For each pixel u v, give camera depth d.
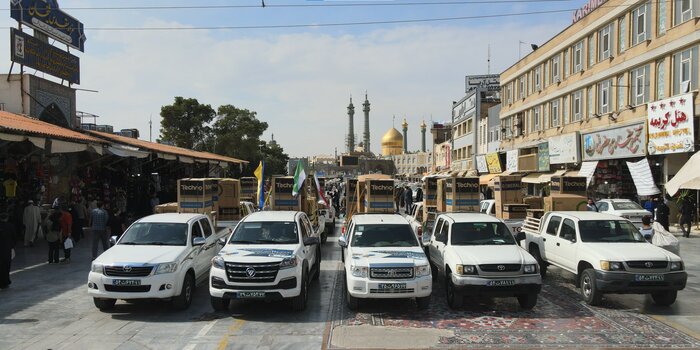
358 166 139.50
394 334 8.23
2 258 11.51
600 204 21.86
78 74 26.09
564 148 31.72
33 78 22.28
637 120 24.00
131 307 10.09
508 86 43.44
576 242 10.94
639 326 8.72
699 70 20.14
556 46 33.47
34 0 22.69
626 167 26.86
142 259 9.62
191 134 50.16
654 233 11.60
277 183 17.75
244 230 10.96
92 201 23.11
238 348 7.59
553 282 12.52
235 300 10.77
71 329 8.59
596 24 28.27
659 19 22.89
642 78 24.25
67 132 18.84
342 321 9.05
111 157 23.39
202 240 10.91
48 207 19.97
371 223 11.40
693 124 20.17
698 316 9.38
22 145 17.89
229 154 51.41
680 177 15.34
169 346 7.70
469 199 16.92
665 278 9.55
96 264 9.59
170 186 32.28
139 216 26.17
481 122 51.28
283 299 9.70
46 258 15.56
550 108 35.12
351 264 9.77
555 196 17.17
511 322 8.98
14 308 9.96
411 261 9.68
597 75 28.30
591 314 9.51
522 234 11.88
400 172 150.12
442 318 9.26
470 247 10.54
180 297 9.70
